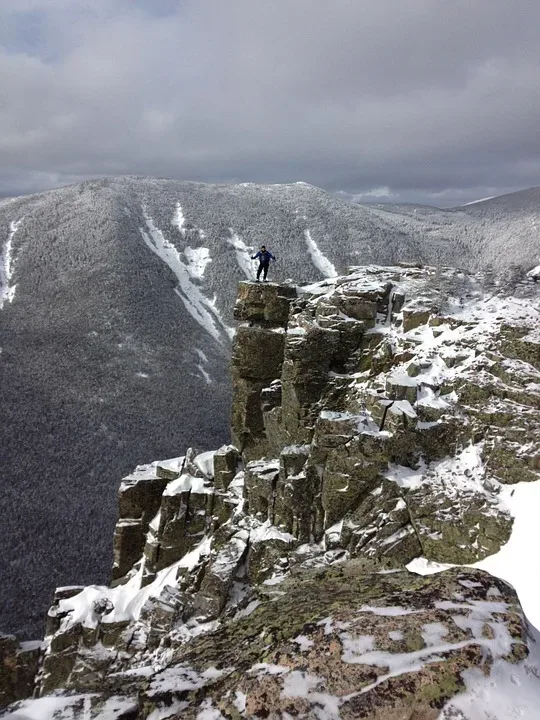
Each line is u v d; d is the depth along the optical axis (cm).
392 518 2116
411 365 2575
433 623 595
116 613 2845
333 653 563
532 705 500
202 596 2464
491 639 575
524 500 1981
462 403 2330
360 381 2828
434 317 2838
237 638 714
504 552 1858
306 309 3269
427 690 506
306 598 775
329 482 2311
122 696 684
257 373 3472
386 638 573
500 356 2389
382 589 747
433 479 2145
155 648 2541
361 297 3045
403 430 2233
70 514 14000
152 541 3212
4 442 16712
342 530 2212
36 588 11100
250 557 2456
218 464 3388
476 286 3177
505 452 2119
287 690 525
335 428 2320
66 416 19400
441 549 1989
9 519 13100
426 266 3550
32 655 2744
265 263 3609
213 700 553
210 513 3225
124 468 17062
